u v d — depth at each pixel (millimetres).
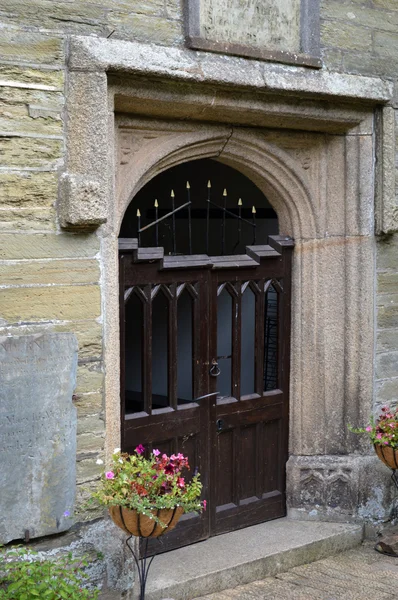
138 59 4168
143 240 8242
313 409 5559
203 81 4426
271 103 4836
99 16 4141
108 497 3879
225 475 5301
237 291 5262
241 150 5102
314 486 5562
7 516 3965
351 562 5219
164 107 4508
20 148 3928
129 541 4453
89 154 4066
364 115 5312
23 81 3912
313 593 4738
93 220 4059
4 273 3914
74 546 4207
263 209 6980
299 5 4953
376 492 5566
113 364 4316
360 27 5230
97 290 4215
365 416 5551
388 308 5645
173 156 4848
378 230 5438
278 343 5531
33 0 3922
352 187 5391
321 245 5453
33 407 4004
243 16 4691
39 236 4008
